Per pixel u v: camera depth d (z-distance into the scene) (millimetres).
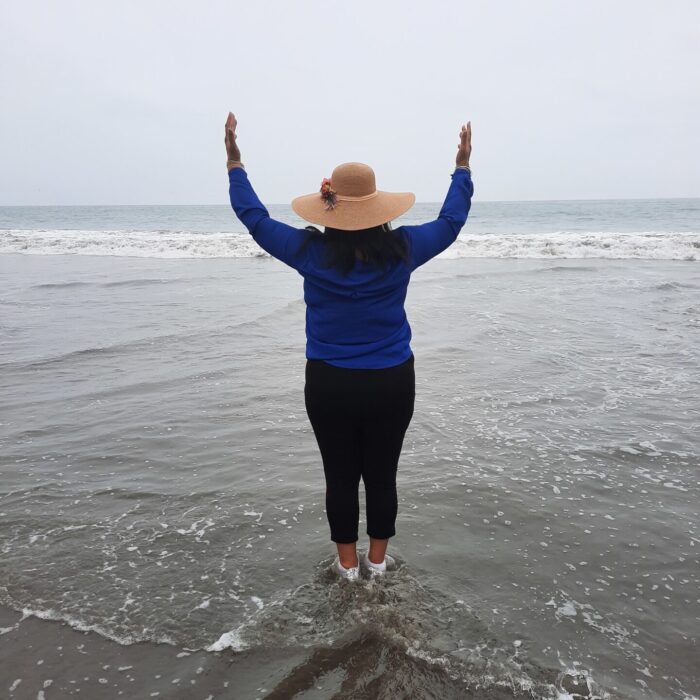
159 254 21953
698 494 3627
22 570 2863
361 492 3672
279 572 2852
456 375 6137
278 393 5621
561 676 2219
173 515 3398
